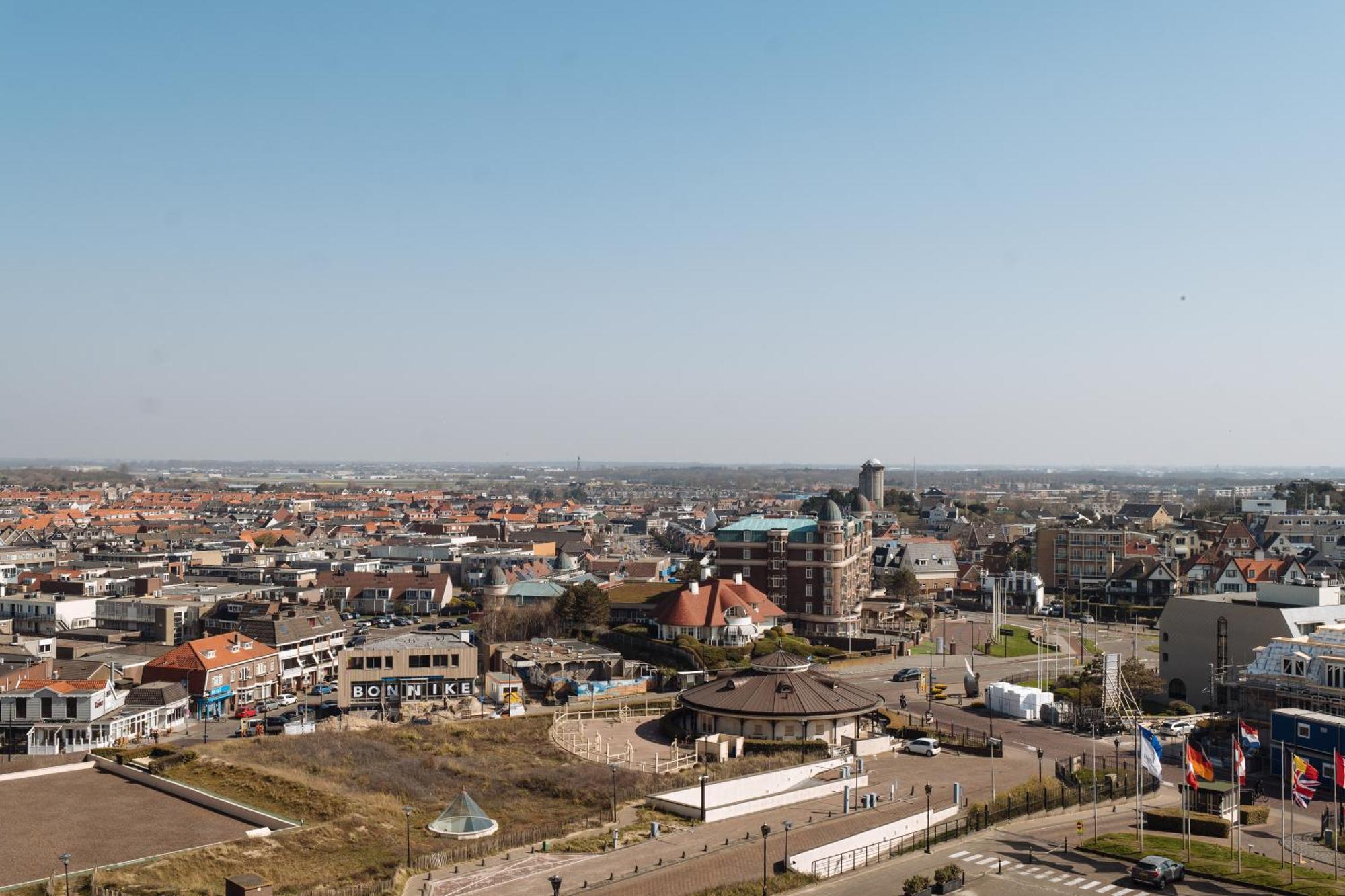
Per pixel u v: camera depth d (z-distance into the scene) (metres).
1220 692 144.88
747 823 96.44
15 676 145.38
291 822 97.44
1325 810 100.62
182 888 80.69
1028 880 82.88
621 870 83.44
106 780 112.31
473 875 82.88
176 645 189.50
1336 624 138.00
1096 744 128.62
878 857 88.88
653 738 135.25
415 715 152.25
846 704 131.38
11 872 83.19
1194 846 89.94
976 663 190.75
